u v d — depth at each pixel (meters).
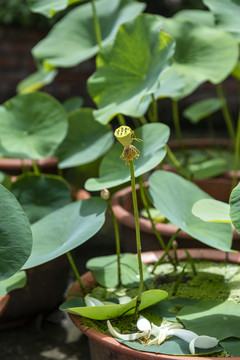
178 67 2.93
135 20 2.63
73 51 3.22
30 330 2.90
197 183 3.21
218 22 2.78
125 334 2.24
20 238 2.24
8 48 6.80
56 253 2.30
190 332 2.21
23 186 2.92
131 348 2.18
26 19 6.61
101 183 2.46
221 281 2.48
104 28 3.23
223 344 2.19
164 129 2.42
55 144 2.89
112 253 3.62
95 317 2.27
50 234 2.41
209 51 2.97
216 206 2.24
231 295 2.41
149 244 2.84
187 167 3.48
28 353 2.77
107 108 2.61
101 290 2.46
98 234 3.95
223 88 6.92
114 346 2.19
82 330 2.26
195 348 2.18
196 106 4.27
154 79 2.52
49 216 2.46
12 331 2.89
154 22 2.61
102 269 2.51
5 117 2.92
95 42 3.22
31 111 2.93
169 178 2.52
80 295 2.42
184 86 2.84
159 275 2.53
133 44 2.63
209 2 2.81
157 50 2.57
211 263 2.58
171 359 2.13
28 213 2.89
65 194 2.93
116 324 2.29
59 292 2.92
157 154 2.39
